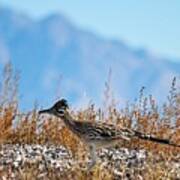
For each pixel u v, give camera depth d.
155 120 20.45
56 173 16.81
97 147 17.75
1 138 19.98
